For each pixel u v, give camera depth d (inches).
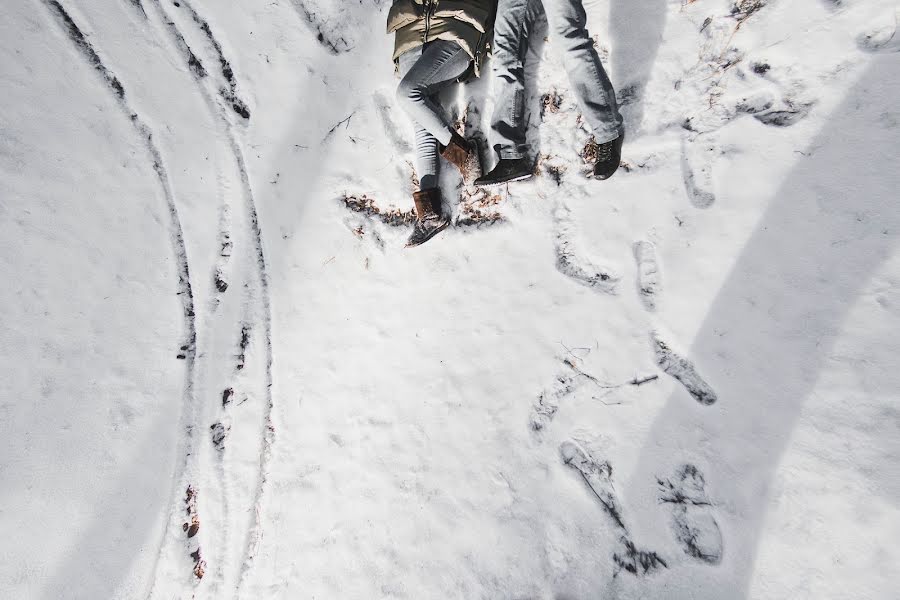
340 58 113.7
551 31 77.8
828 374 70.2
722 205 81.4
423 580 90.7
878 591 62.5
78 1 124.2
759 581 69.9
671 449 79.5
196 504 107.5
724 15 85.3
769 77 81.0
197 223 117.4
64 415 115.0
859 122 73.5
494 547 87.6
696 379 79.7
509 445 90.4
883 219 70.1
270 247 113.6
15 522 111.8
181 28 121.1
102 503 110.7
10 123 123.4
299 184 113.6
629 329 85.7
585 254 91.0
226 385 110.9
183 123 119.7
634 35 91.0
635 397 83.5
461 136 93.8
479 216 99.6
